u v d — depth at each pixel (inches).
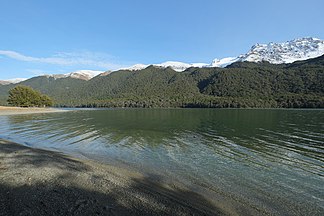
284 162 694.5
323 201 440.5
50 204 380.8
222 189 483.5
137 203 398.0
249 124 1761.8
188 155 768.3
